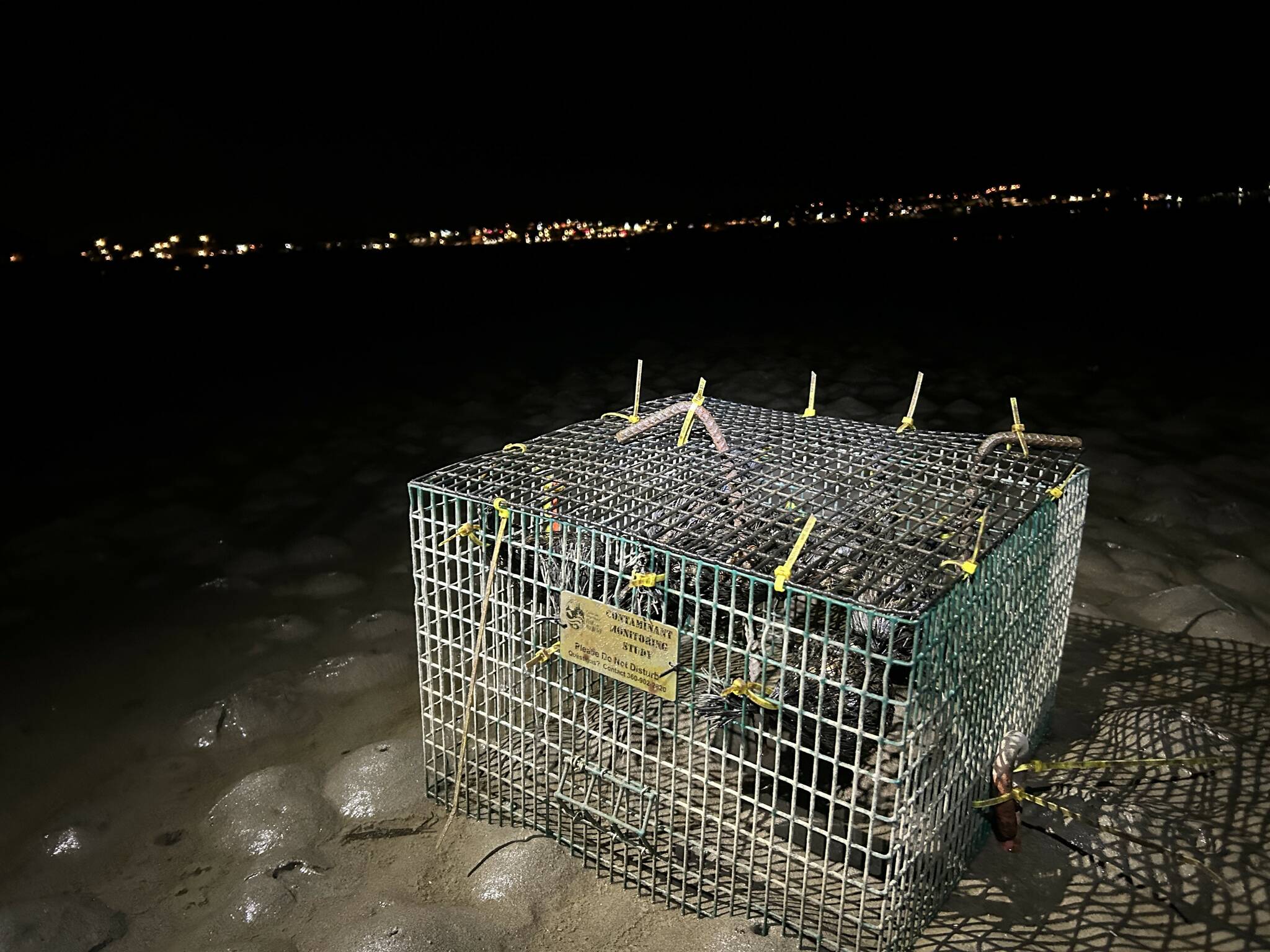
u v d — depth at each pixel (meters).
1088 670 3.61
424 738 2.96
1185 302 12.17
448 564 2.76
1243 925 2.43
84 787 3.16
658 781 2.49
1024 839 2.72
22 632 4.23
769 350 9.77
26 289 13.89
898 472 2.85
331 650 3.98
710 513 2.53
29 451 6.80
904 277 15.03
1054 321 11.11
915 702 2.06
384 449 6.71
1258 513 5.14
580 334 10.89
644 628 2.37
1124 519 5.15
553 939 2.44
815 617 2.68
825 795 2.15
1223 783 2.93
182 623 4.27
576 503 2.59
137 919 2.58
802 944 2.34
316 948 2.44
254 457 6.61
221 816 2.94
